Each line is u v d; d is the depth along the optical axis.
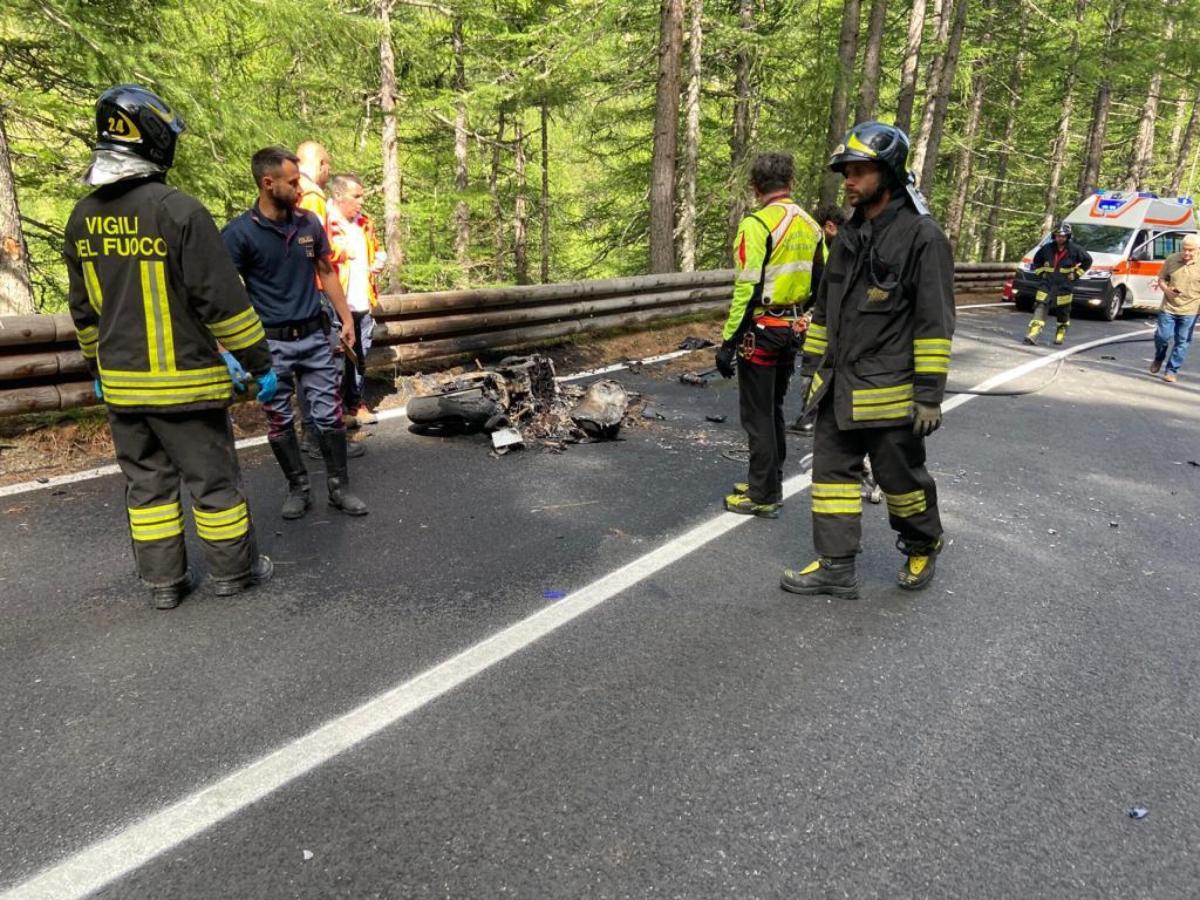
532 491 4.80
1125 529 4.59
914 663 3.04
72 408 5.05
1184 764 2.50
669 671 2.90
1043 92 28.66
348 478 4.82
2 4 6.51
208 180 8.30
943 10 20.38
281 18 9.34
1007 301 17.70
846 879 2.00
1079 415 7.45
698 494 4.88
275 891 1.89
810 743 2.52
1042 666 3.05
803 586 3.57
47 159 9.18
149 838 2.04
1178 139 34.78
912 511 3.48
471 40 18.88
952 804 2.28
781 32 15.82
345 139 15.55
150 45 7.64
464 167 20.27
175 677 2.74
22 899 1.85
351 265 5.60
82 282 2.97
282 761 2.34
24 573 3.47
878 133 3.05
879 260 3.17
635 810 2.20
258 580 3.47
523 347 8.29
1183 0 21.03
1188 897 1.99
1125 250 15.60
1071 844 2.15
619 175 19.83
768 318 4.24
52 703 2.57
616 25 14.95
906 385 3.24
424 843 2.05
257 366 3.18
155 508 3.12
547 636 3.10
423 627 3.14
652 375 8.33
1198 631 3.38
